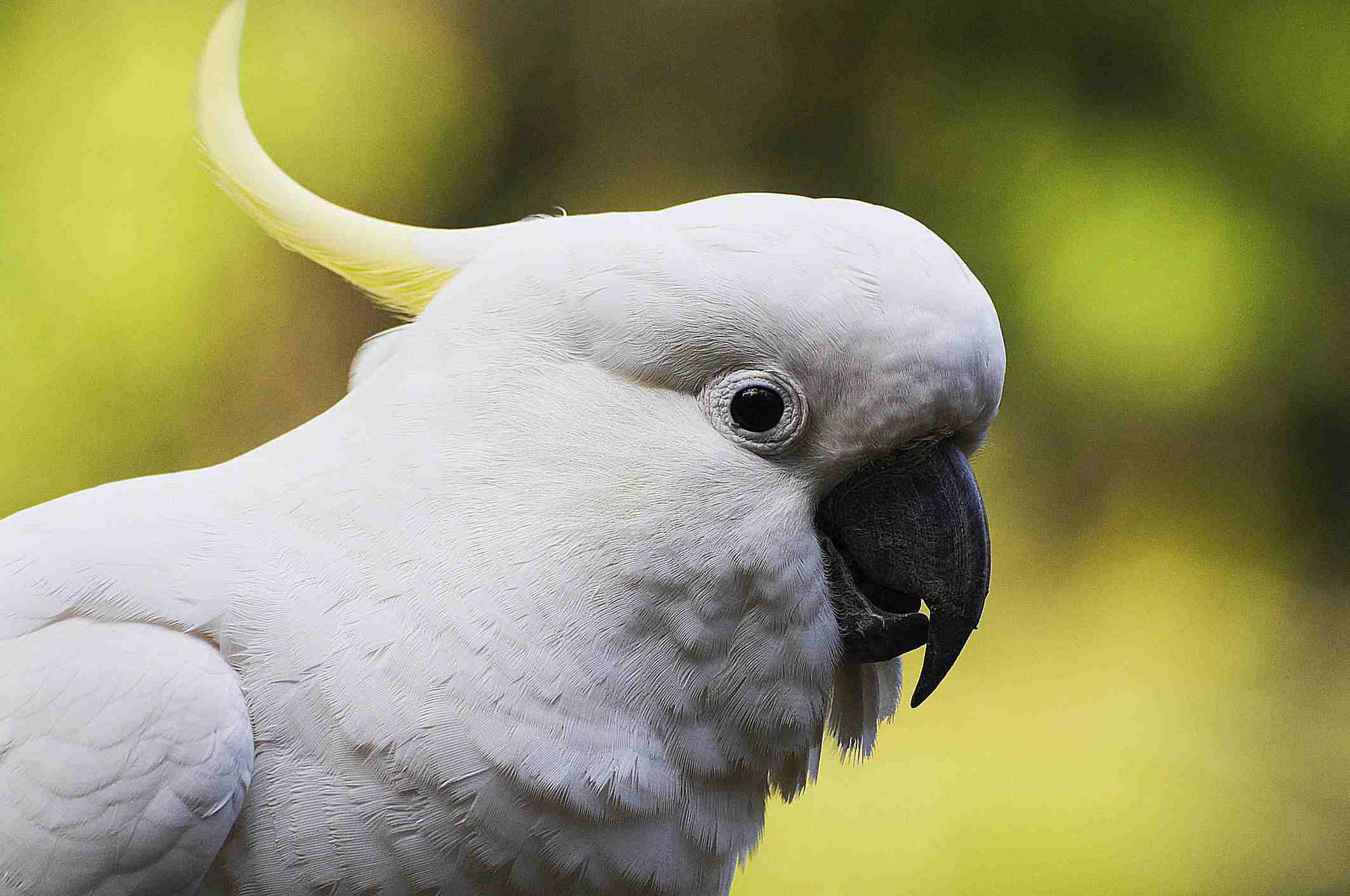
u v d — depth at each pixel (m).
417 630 3.27
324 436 3.56
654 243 3.41
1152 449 12.03
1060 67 10.95
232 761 3.19
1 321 9.10
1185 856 9.91
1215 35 10.61
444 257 3.77
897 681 4.05
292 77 10.04
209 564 3.39
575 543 3.30
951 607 3.59
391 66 10.45
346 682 3.25
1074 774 10.71
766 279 3.33
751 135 11.67
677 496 3.31
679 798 3.42
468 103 10.83
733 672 3.40
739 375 3.34
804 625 3.44
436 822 3.24
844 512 3.60
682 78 11.65
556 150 11.52
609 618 3.30
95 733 3.20
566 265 3.45
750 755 3.50
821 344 3.32
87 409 9.39
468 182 11.05
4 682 3.31
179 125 9.20
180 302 9.38
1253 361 11.20
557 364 3.40
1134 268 10.51
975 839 10.09
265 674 3.28
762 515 3.36
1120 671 11.62
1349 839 9.91
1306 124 10.59
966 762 10.88
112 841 3.15
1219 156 10.80
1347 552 12.42
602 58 11.55
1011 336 10.84
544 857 3.31
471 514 3.34
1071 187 10.61
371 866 3.24
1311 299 10.77
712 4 11.59
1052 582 12.27
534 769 3.25
